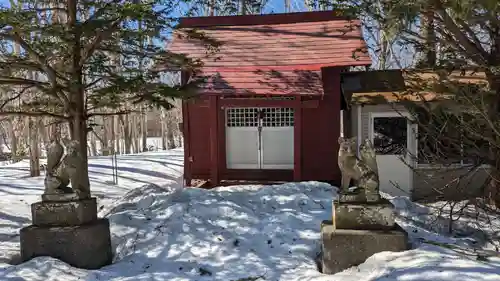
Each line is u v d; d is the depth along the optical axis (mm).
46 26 7031
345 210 5617
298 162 12000
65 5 8359
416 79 7738
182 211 7492
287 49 12844
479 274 4215
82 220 5992
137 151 35469
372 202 5652
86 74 8156
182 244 6473
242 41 13344
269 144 12547
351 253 5410
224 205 7719
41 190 13109
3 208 10227
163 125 40781
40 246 5785
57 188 6051
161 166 20859
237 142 12648
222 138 12602
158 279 5375
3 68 7586
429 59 8328
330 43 12781
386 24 6273
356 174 5758
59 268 5449
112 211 8539
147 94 7996
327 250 5461
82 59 7766
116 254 6508
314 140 12289
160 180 16688
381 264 4977
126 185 15023
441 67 7164
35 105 8984
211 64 12547
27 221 9117
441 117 6445
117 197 12344
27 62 7684
